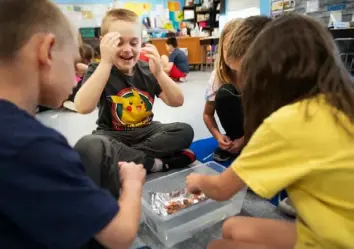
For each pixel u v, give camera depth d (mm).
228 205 1049
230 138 1523
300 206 575
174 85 1408
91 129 2232
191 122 2230
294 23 600
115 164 674
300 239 611
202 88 3871
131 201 568
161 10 6906
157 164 1340
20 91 445
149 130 1430
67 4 5816
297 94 590
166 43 5297
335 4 3148
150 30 6281
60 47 482
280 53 583
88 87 1223
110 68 1263
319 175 535
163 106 2795
